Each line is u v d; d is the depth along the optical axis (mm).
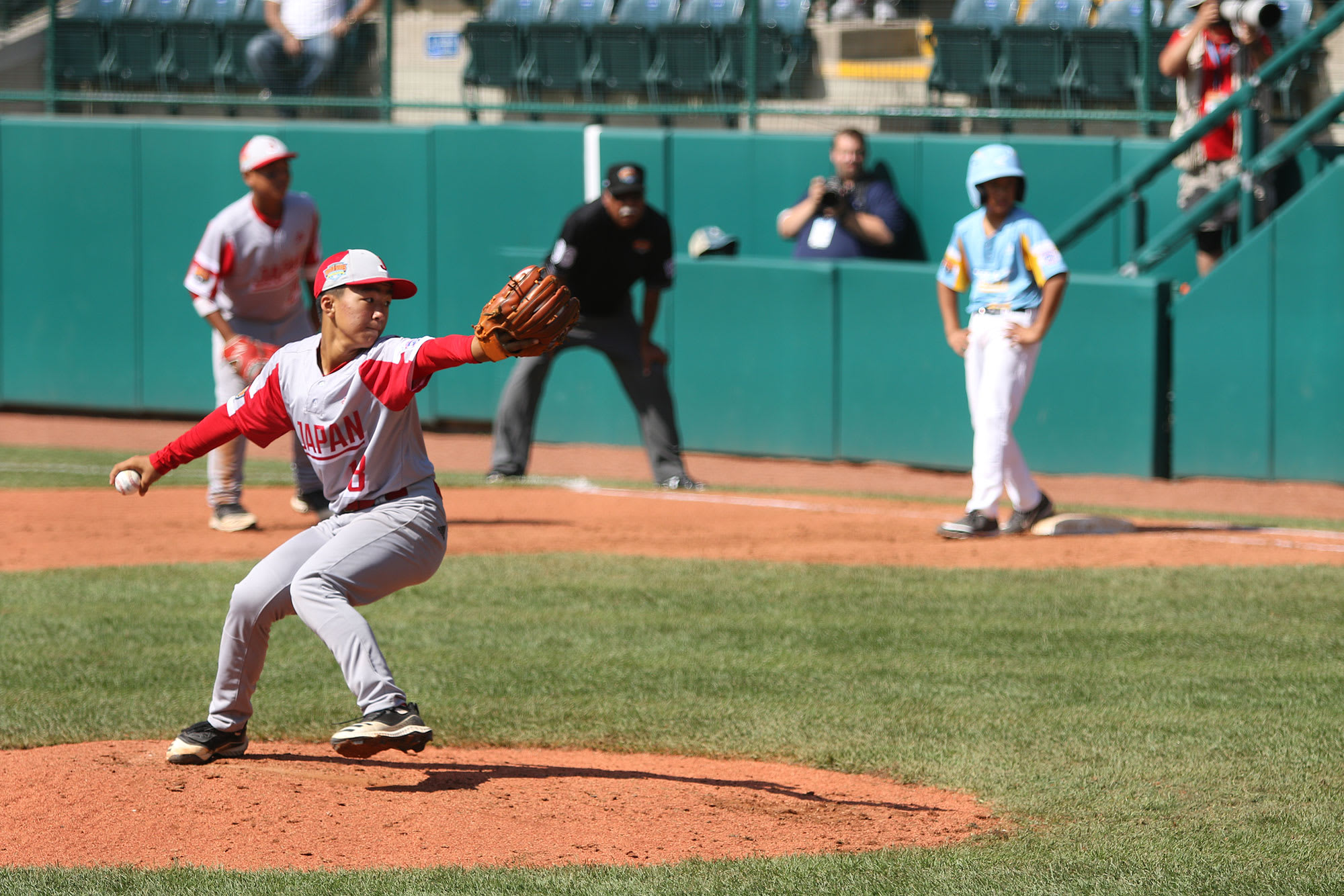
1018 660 22984
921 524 34188
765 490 39719
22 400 55375
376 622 25578
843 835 15031
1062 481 42719
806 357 46438
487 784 16312
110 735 18688
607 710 20234
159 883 13016
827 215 46625
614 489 39125
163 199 53000
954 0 51812
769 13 52219
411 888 12977
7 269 54906
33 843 14078
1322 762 17750
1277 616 25625
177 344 53438
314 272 32656
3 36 59750
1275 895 13289
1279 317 41719
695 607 26625
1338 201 40812
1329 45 46531
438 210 51438
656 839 14656
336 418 15273
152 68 57312
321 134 52250
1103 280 42656
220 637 24297
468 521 34375
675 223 50062
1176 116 46812
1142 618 25578
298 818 14820
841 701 20703
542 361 40438
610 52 53469
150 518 34469
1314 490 41062
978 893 13227
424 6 55875
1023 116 47719
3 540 31984
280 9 54938
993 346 31469
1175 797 16453
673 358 48344
